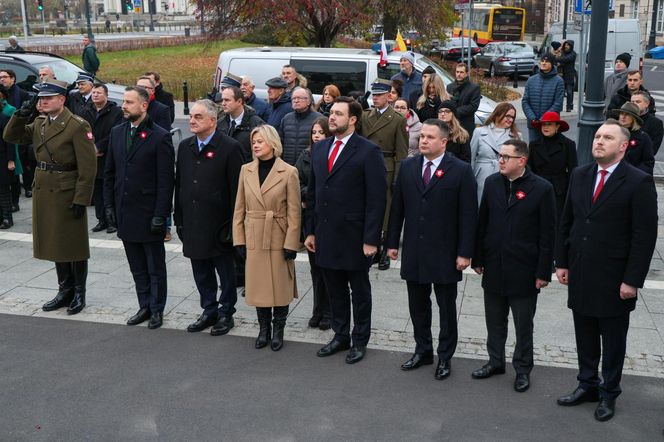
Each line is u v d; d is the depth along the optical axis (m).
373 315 6.48
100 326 6.30
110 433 4.56
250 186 5.69
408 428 4.60
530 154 7.01
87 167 6.39
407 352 5.75
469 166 5.14
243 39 29.36
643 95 7.33
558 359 5.59
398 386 5.17
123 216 6.16
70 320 6.44
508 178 5.03
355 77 11.70
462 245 5.08
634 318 6.35
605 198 4.54
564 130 6.88
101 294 7.08
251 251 5.70
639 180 4.46
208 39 23.69
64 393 5.09
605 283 4.57
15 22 84.25
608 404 4.72
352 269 5.45
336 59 11.77
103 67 31.39
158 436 4.52
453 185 5.09
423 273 5.16
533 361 5.46
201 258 5.96
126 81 26.06
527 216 4.94
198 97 22.25
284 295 5.73
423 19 26.61
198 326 6.18
